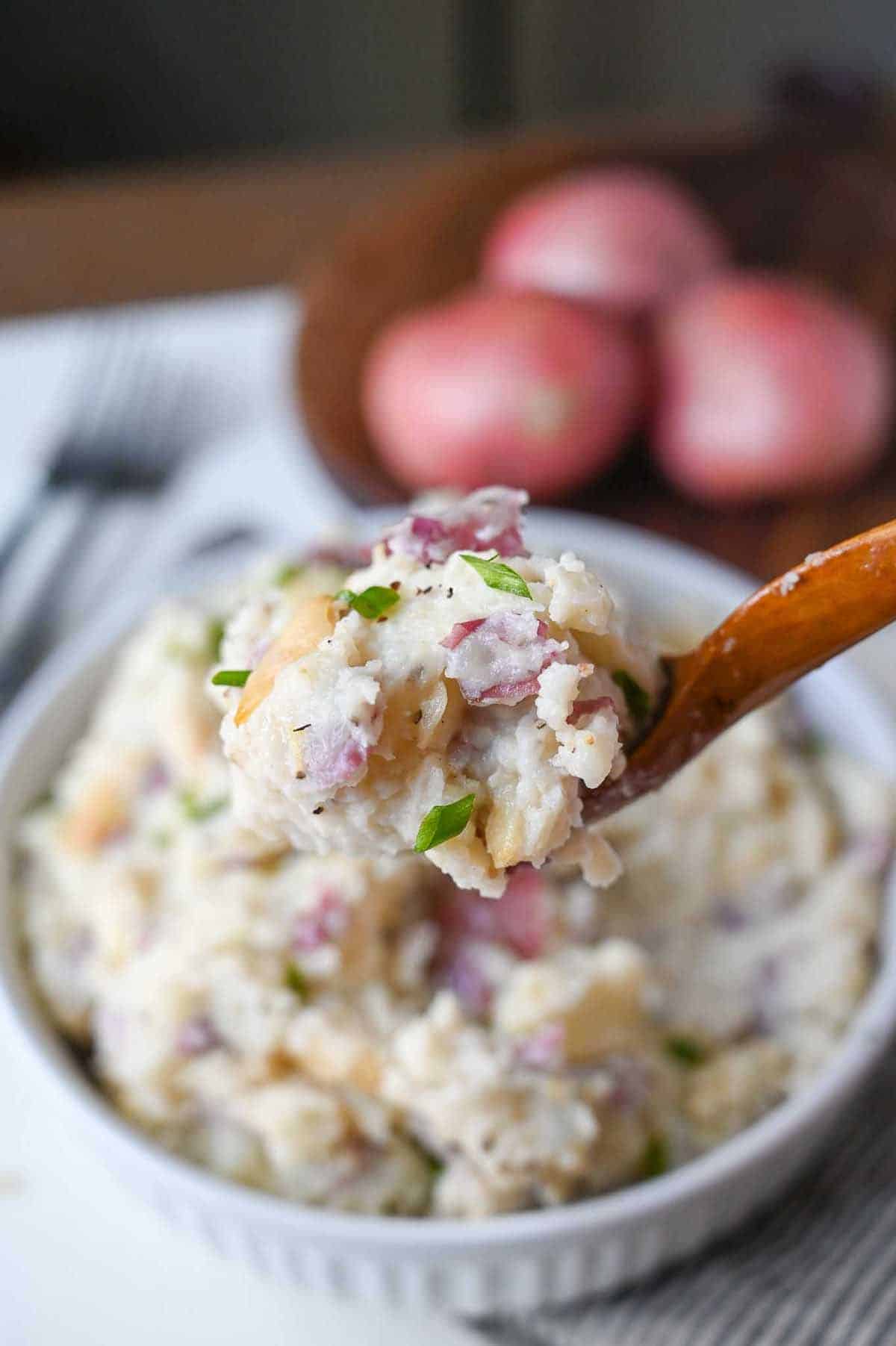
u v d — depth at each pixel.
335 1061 0.46
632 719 0.41
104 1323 0.48
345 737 0.38
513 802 0.39
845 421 0.60
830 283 0.66
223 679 0.41
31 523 0.60
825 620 0.40
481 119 0.98
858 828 0.51
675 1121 0.48
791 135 0.68
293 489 0.62
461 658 0.39
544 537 0.53
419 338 0.61
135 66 0.95
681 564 0.53
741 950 0.50
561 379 0.59
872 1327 0.47
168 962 0.47
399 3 0.93
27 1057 0.47
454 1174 0.46
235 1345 0.47
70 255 0.68
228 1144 0.47
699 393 0.60
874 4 0.93
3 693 0.56
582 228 0.63
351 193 0.70
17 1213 0.49
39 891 0.50
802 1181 0.49
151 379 0.64
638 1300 0.47
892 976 0.47
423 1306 0.47
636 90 0.98
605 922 0.49
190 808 0.49
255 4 0.93
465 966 0.48
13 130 0.96
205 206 0.69
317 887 0.47
